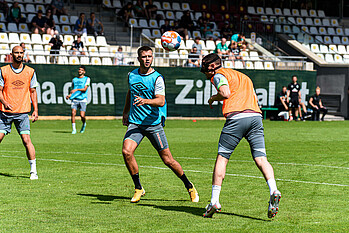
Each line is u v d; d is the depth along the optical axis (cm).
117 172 2092
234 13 7556
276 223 1309
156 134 1509
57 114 4956
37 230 1229
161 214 1395
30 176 1959
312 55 6169
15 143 3092
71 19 6319
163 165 2288
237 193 1689
